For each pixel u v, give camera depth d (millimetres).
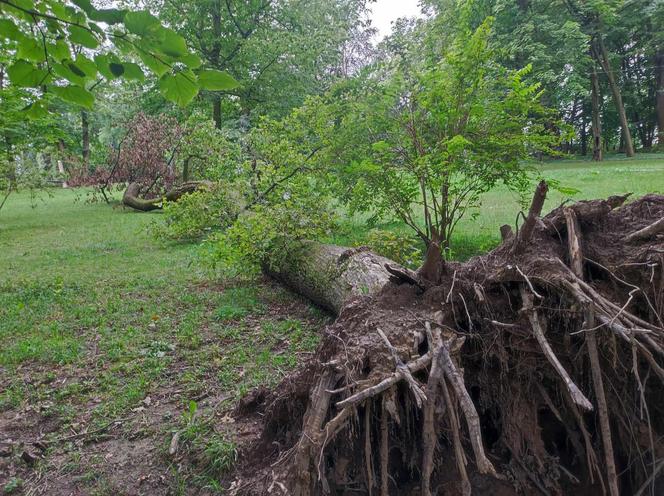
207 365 3844
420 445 2311
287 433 2555
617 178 12281
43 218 14430
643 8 23594
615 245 2479
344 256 4746
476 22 18969
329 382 2262
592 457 2258
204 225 8547
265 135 7773
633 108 31406
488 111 5582
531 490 2312
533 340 2332
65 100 2049
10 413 3309
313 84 17984
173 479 2543
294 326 4621
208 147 10828
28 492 2523
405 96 5930
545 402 2406
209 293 5895
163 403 3324
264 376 3594
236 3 18156
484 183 5828
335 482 2270
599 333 2203
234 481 2461
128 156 16391
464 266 2709
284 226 5672
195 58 1668
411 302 2639
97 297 5867
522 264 2432
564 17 22469
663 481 2268
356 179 6344
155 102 18828
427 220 6441
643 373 2311
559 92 21844
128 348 4250
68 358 4070
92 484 2561
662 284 2260
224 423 2979
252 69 17812
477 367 2502
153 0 17531
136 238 10172
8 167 12891
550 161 25047
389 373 2166
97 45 1738
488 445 2490
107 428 3045
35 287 6348
